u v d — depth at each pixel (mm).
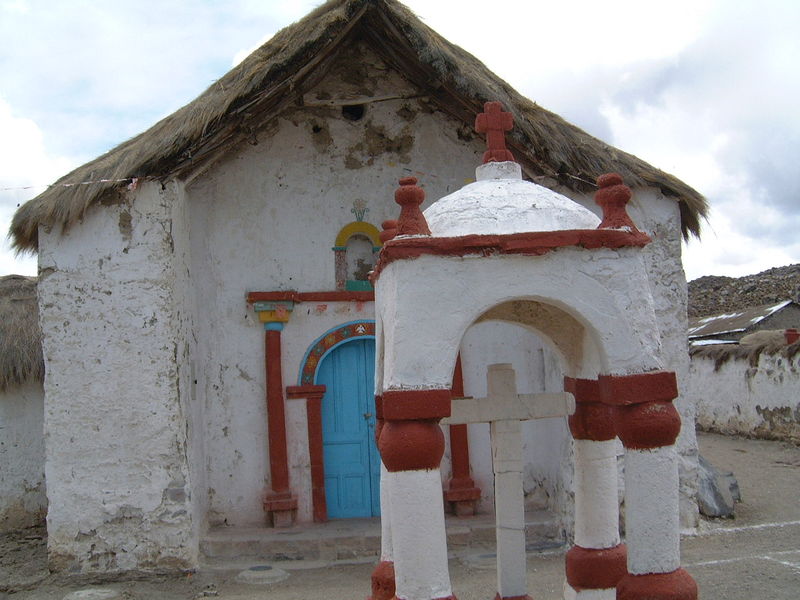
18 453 8883
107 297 7059
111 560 6805
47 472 6871
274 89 7383
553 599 5609
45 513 8922
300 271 8367
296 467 8094
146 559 6820
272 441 7973
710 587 5605
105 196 7141
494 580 6348
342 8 7355
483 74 8164
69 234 7109
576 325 4387
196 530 7184
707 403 16547
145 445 6910
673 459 3568
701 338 21812
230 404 8047
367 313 8375
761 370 14500
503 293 3572
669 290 7879
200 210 8195
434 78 7848
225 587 6586
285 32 7711
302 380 8188
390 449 3484
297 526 7883
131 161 7113
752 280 27391
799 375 13398
